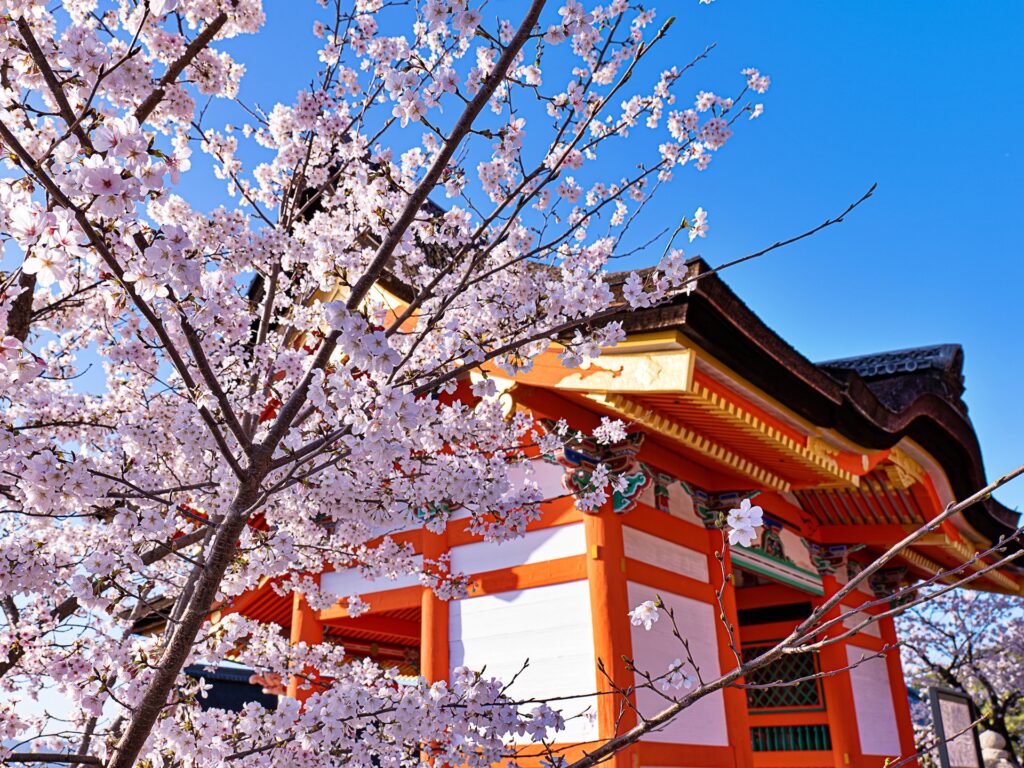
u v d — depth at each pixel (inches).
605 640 272.1
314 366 128.7
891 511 441.4
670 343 243.6
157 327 107.0
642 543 306.8
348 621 384.2
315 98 173.8
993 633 770.8
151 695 124.0
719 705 318.7
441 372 156.1
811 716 441.4
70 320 191.5
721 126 150.5
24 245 92.0
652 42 132.3
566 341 142.6
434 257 236.8
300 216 216.8
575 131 145.4
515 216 138.0
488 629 303.3
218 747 142.7
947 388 495.2
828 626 84.3
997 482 74.9
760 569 385.7
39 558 134.8
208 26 139.7
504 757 131.6
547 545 299.7
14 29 120.6
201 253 157.5
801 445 312.7
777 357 273.6
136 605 180.1
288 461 126.6
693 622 317.7
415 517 173.8
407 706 130.8
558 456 279.3
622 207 172.4
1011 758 649.6
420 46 173.6
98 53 116.7
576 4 134.9
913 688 854.5
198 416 148.3
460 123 127.5
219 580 127.0
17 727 174.9
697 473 350.0
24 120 134.3
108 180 88.3
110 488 133.2
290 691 276.2
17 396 168.7
